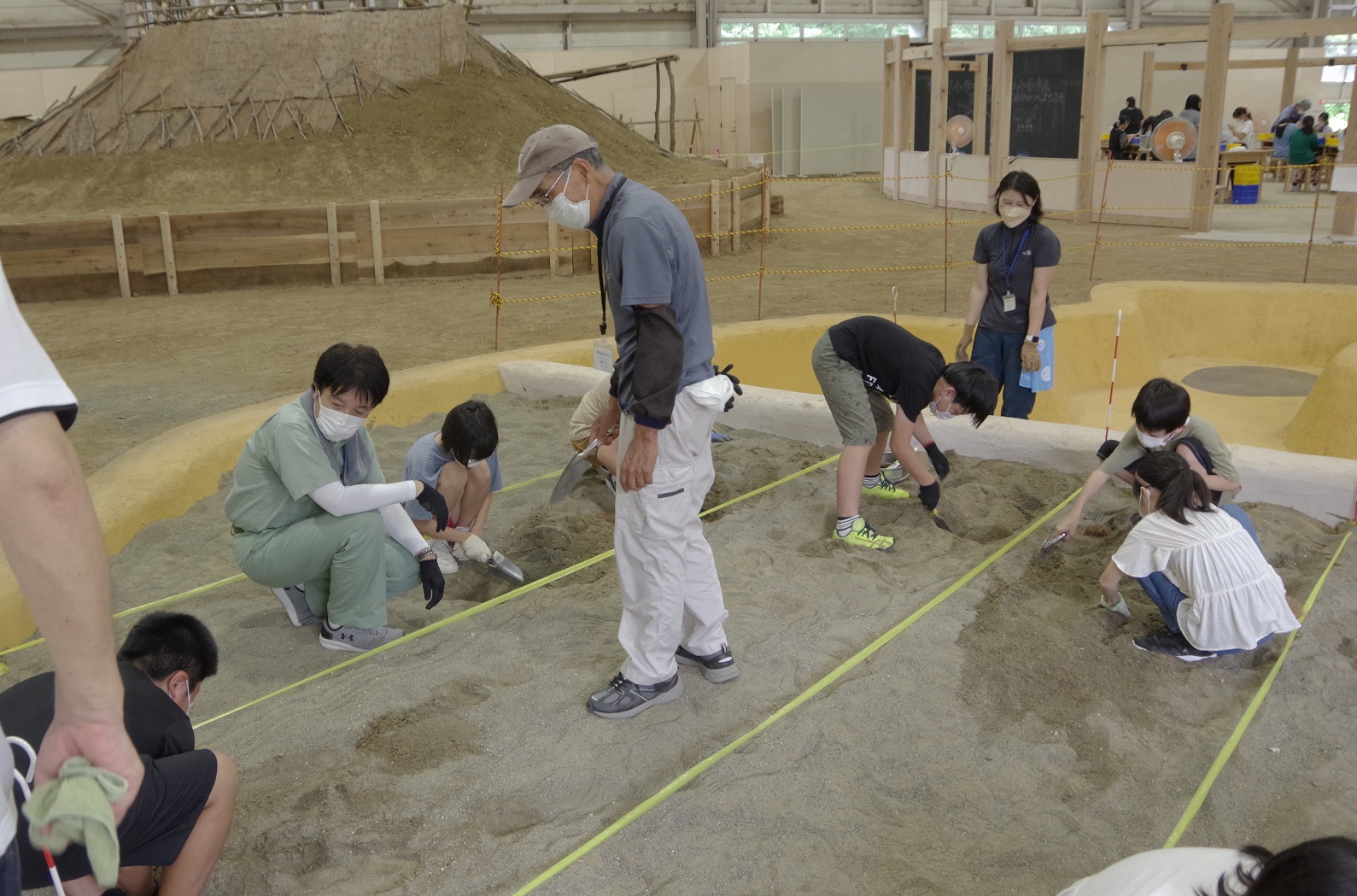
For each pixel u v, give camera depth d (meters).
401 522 3.85
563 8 25.95
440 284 12.49
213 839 2.27
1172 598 3.60
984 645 3.67
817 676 3.53
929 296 11.23
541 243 12.88
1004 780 3.00
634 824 2.80
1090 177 16.36
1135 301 10.09
